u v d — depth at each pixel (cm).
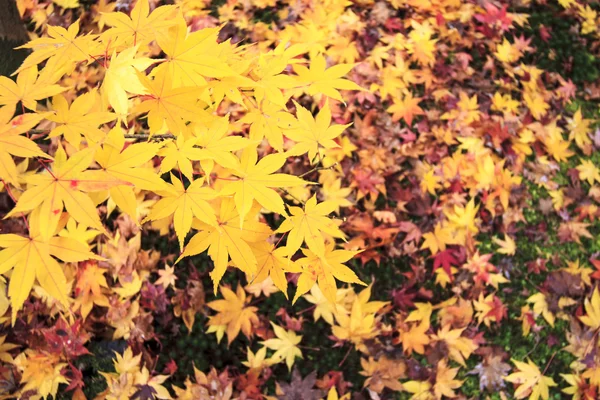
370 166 369
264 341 317
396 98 395
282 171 354
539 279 356
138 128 349
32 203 98
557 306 346
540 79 443
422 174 374
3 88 116
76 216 99
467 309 335
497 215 371
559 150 404
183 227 121
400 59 413
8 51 246
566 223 379
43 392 288
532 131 407
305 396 306
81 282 307
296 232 134
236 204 122
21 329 298
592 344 337
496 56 444
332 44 412
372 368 315
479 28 455
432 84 418
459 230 355
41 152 103
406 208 363
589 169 405
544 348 336
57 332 302
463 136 393
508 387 325
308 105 387
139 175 110
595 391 327
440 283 340
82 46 124
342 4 436
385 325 326
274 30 431
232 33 427
